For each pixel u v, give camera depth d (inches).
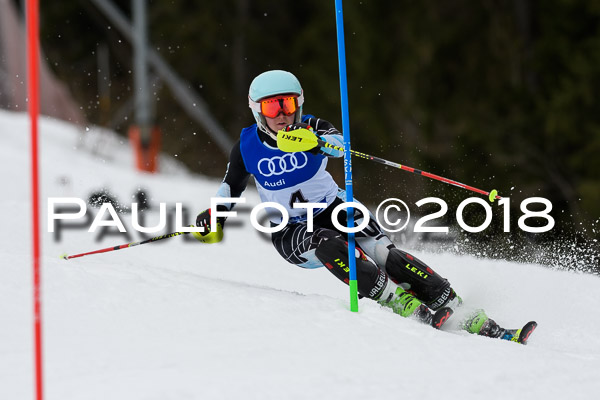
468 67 1966.0
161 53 3014.3
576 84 1717.5
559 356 428.5
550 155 1726.1
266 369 351.6
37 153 320.5
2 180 1310.3
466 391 353.1
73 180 1357.0
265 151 507.5
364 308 461.1
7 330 371.6
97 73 3034.0
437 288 493.0
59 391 312.8
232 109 3051.2
